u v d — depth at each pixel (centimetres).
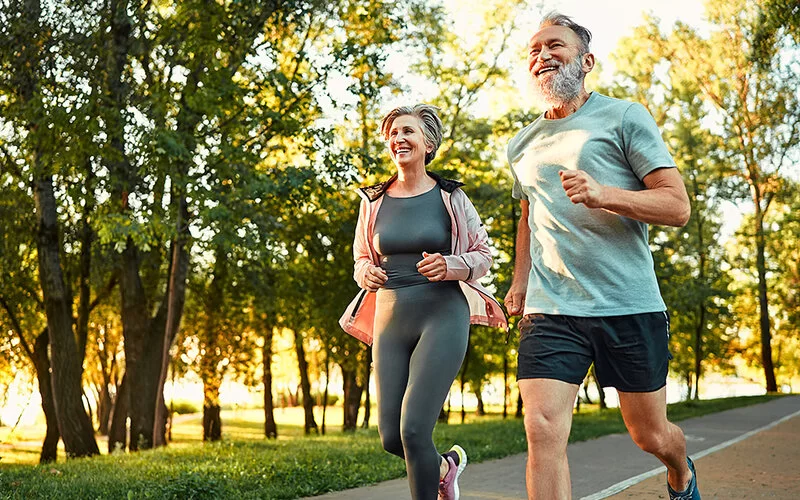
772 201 3947
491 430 1455
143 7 1454
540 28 364
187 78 1422
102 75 1398
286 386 6794
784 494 653
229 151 1361
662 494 645
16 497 660
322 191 1498
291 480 754
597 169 347
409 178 446
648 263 350
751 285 4509
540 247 360
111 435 2175
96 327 2788
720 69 3306
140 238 1329
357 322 467
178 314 1644
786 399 2955
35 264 1966
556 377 338
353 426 2780
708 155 3316
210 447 1173
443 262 412
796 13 1334
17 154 1562
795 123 3366
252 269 1955
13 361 2316
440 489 454
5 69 1407
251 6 1397
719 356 3956
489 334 2817
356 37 1562
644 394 347
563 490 328
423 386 402
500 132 2345
